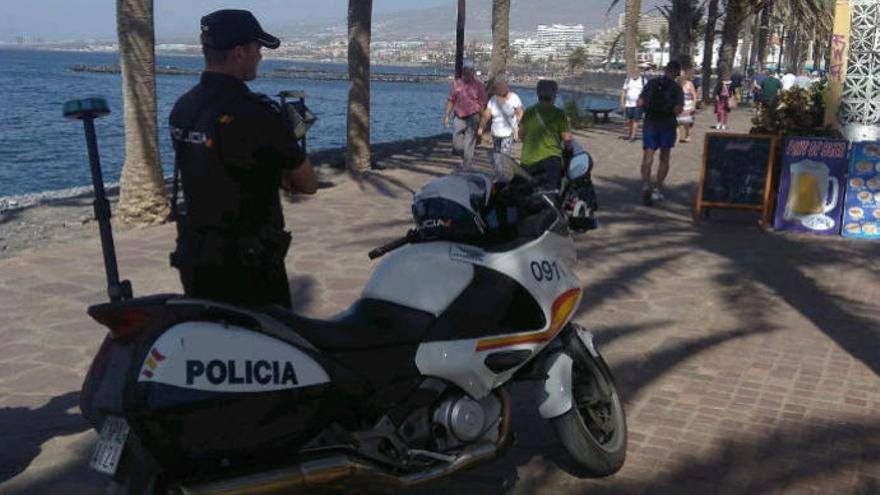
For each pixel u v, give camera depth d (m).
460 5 20.58
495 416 4.06
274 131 3.53
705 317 7.16
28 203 11.87
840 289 7.95
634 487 4.50
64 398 5.45
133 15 9.48
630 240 9.70
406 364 3.73
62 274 7.96
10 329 6.57
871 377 5.95
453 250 3.99
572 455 4.39
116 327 3.20
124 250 8.85
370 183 13.17
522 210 4.27
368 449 3.64
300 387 3.39
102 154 21.31
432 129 31.58
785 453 4.86
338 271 8.17
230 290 3.57
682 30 28.25
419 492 4.46
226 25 3.58
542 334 4.15
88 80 73.62
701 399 5.57
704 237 9.94
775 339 6.66
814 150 10.02
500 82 14.27
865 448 4.92
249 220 3.59
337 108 41.28
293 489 3.40
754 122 11.33
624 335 6.72
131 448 3.21
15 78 74.62
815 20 38.25
